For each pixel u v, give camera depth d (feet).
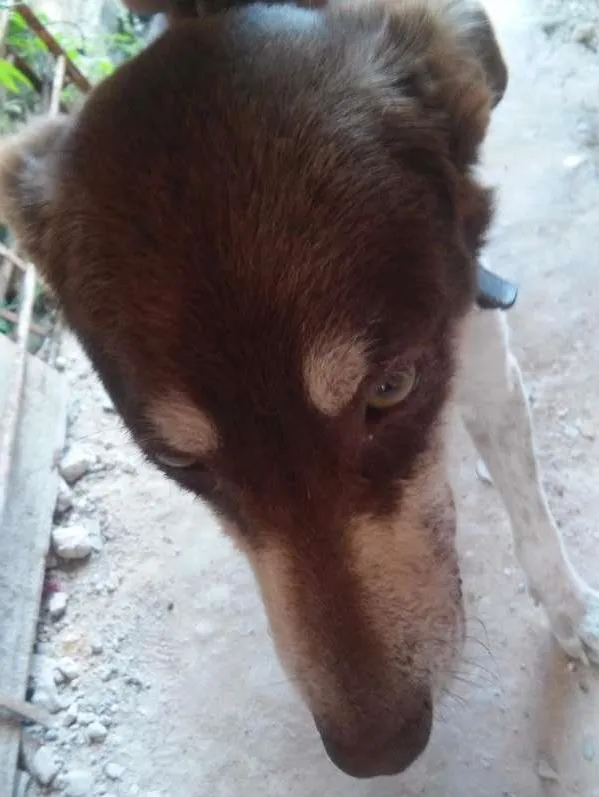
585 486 1.28
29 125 0.90
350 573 0.71
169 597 1.32
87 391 1.57
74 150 0.73
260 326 0.63
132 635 1.29
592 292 1.47
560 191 1.62
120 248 0.66
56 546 1.38
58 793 1.17
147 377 0.67
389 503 0.73
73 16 2.14
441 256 0.72
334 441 0.67
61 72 1.86
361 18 0.79
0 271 1.61
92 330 0.73
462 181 0.80
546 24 1.91
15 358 1.48
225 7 0.81
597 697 1.10
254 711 1.19
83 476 1.46
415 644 0.75
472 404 0.95
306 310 0.63
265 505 0.70
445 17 0.81
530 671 1.14
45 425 1.48
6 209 0.86
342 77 0.72
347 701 0.72
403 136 0.72
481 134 0.80
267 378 0.64
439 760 1.10
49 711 1.24
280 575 0.72
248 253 0.63
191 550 1.35
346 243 0.65
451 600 0.81
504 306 0.84
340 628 0.71
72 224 0.73
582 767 1.06
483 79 0.80
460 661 0.86
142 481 1.44
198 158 0.64
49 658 1.29
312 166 0.66
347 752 0.74
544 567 1.06
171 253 0.64
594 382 1.38
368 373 0.65
